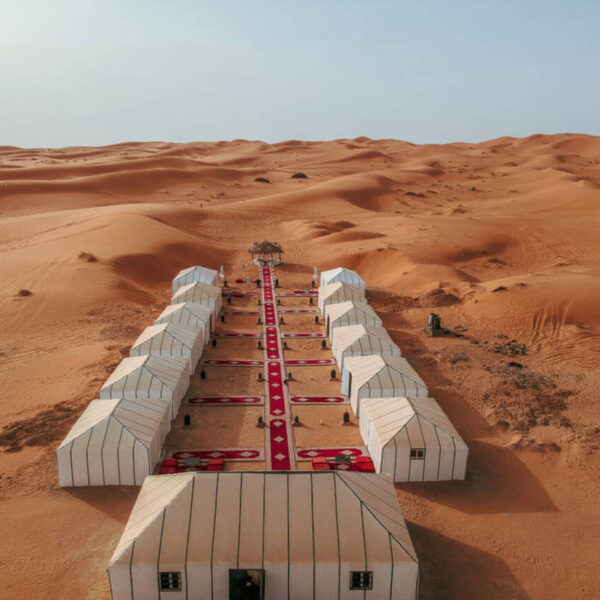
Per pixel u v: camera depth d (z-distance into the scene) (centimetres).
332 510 1883
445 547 2227
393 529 1908
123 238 7175
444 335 4625
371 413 2916
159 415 2858
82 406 3238
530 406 3334
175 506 1873
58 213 9175
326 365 4059
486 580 2066
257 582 1767
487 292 5359
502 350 4278
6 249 7025
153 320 4903
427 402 2991
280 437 3047
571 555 2198
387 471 2638
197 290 4878
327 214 10531
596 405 3375
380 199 12450
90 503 2452
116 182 12769
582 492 2589
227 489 1908
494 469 2764
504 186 14100
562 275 5788
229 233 8919
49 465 2720
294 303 5619
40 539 2212
